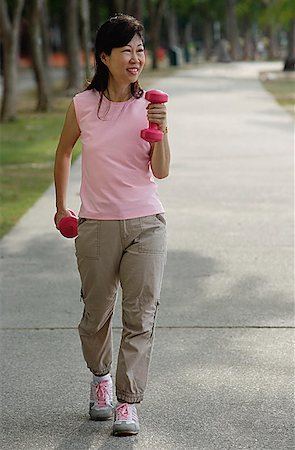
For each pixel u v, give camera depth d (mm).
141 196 7020
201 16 114688
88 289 7223
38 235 14258
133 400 7160
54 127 31078
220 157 22016
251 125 28750
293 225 14641
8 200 17188
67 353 9141
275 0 70625
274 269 12109
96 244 7047
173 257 12758
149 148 6992
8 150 24719
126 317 7141
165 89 46719
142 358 7121
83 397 8039
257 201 16609
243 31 118562
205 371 8578
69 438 7242
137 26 6859
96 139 6977
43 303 10789
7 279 11812
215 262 12484
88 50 44312
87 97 7039
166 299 10828
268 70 71750
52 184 19047
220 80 55750
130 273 7027
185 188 17938
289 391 8078
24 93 51312
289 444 7078
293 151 22906
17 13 33125
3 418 7633
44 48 50531
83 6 43656
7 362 8906
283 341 9375
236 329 9758
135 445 7090
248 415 7602
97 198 7020
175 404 7832
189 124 29312
